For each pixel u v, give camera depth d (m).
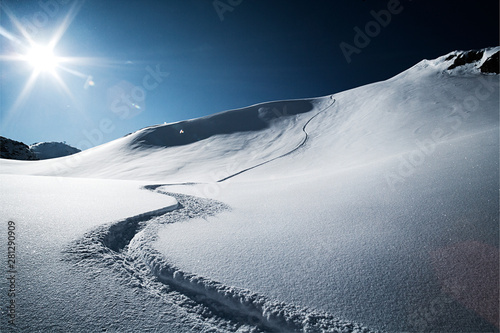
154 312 1.47
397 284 1.70
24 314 1.28
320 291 1.68
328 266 1.96
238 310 1.58
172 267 1.89
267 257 2.13
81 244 2.03
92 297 1.48
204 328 1.42
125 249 2.29
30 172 23.14
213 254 2.17
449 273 1.72
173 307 1.55
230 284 1.73
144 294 1.62
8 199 3.14
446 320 1.39
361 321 1.44
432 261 1.87
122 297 1.54
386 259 1.98
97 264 1.82
